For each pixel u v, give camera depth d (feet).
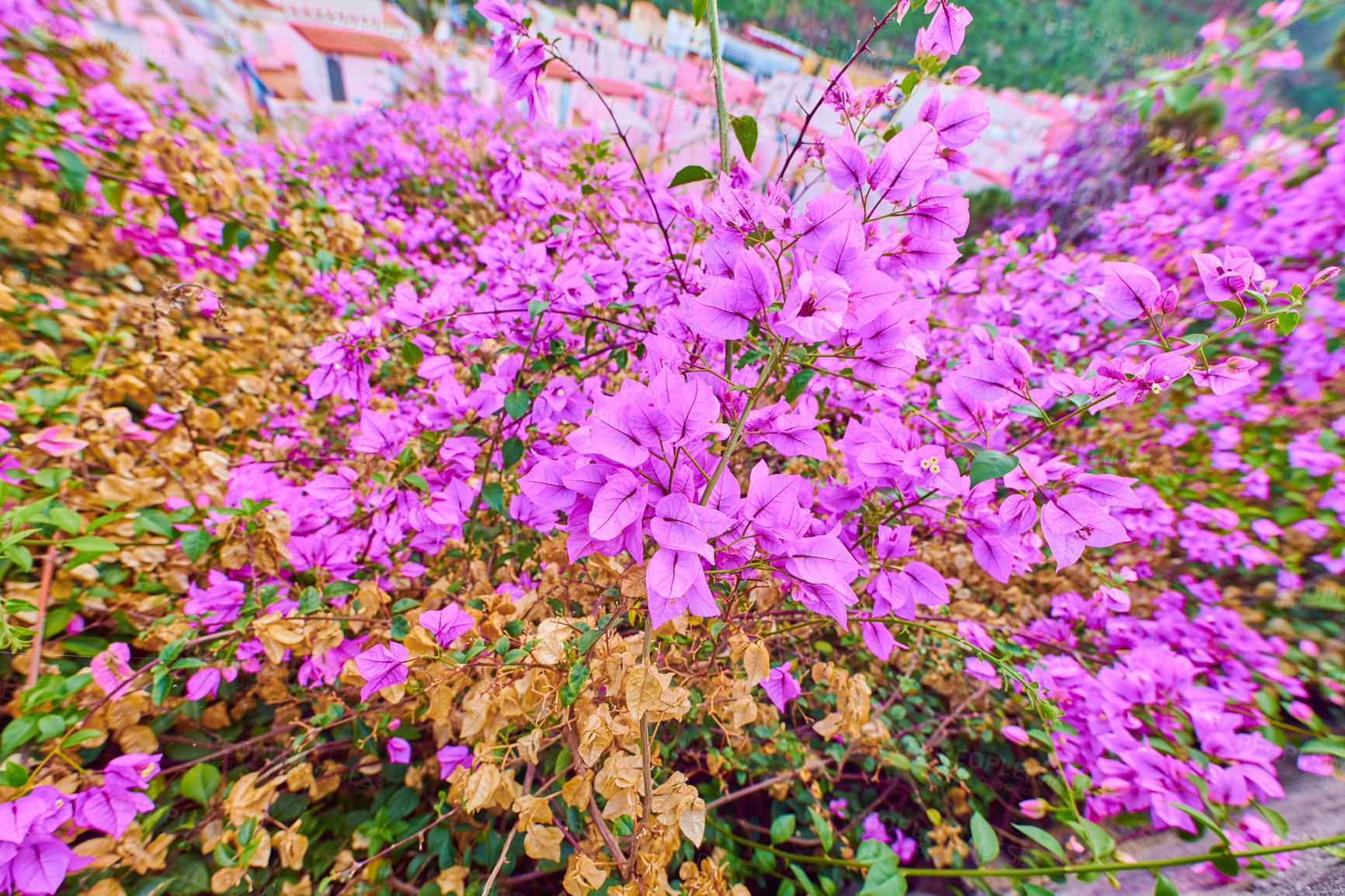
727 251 1.15
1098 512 1.17
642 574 1.08
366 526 1.86
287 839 1.43
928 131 1.03
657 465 0.99
